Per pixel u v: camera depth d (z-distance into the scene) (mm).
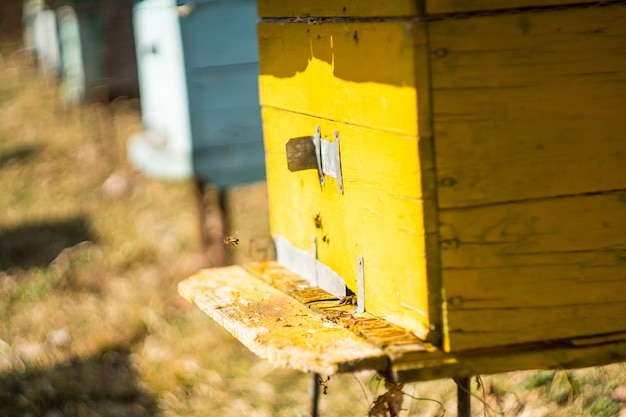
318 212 3633
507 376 5422
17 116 14367
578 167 2855
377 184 3039
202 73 6820
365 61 3000
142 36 7562
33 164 11984
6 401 5934
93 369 6371
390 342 2869
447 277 2818
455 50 2715
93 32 11086
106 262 8422
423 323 2867
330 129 3385
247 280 3900
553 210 2859
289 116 3809
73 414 5797
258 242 4246
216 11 6777
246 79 6941
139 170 11273
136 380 6242
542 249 2869
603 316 2951
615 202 2900
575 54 2799
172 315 7184
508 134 2789
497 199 2814
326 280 3615
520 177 2816
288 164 3561
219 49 6836
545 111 2803
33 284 8008
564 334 2936
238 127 6992
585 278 2918
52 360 6480
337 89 3258
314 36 3404
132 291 7676
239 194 10172
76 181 11172
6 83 16531
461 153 2768
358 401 5680
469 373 2822
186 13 6715
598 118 2848
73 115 13680
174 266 8086
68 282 8031
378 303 3160
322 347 2875
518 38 2748
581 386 5055
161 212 9766
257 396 5902
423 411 5348
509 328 2879
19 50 19078
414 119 2742
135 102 13539
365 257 3215
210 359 6426
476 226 2816
